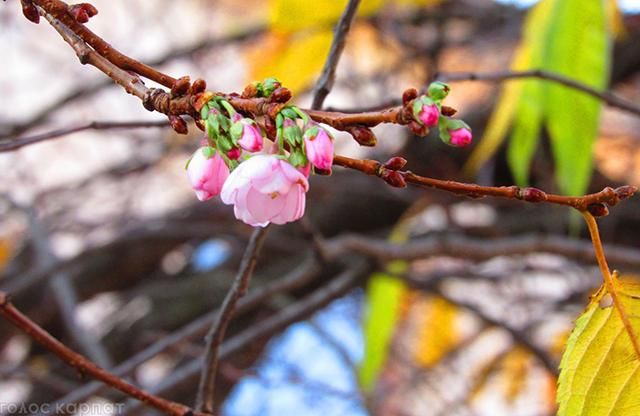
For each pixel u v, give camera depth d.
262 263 1.49
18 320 0.65
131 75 0.54
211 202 1.51
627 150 1.58
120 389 0.65
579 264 1.42
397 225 1.47
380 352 1.12
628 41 1.46
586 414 0.59
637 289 0.58
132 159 1.57
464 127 0.51
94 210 1.63
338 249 1.05
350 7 0.72
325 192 1.47
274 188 0.52
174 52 1.47
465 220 1.61
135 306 1.57
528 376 1.56
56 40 1.58
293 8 0.88
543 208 1.45
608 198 0.55
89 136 1.63
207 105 0.53
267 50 0.95
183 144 1.54
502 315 1.54
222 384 1.42
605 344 0.59
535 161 1.36
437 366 1.56
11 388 1.41
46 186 1.64
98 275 1.51
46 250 1.28
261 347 1.41
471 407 1.54
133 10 1.58
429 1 1.17
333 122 0.53
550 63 0.80
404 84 1.48
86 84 1.55
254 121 0.53
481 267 1.46
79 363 0.65
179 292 1.53
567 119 0.79
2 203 1.49
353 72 1.48
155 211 1.64
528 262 1.47
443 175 1.42
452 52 1.55
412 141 1.42
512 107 0.84
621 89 1.65
